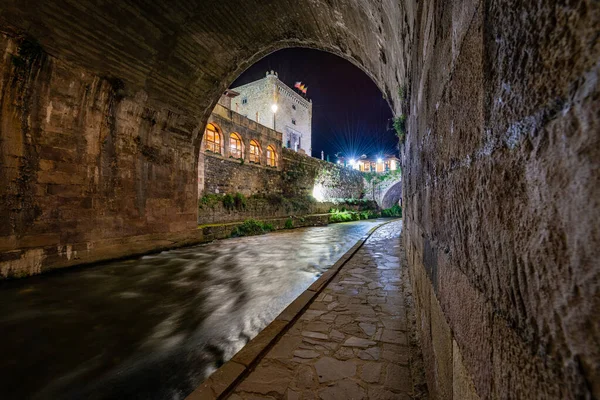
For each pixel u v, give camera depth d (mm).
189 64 11016
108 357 3887
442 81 1410
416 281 3514
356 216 32406
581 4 347
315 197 30344
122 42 8734
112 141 9320
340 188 36219
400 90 5848
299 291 6602
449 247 1233
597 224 306
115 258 9430
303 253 11289
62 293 6473
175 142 11906
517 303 565
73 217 8258
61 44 7574
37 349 4121
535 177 484
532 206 497
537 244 478
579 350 353
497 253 670
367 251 9812
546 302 450
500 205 649
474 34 851
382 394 2412
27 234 7285
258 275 8078
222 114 18375
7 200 6930
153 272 8359
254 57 13570
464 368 964
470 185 894
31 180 7336
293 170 26859
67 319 5141
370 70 11133
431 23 1812
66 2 7180
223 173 18328
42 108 7496
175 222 11992
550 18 431
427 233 2117
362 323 3826
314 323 3842
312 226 23328
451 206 1181
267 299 6094
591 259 320
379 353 3059
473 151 860
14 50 6773
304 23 11883
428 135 1996
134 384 3314
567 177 379
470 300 898
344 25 9820
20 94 7043
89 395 3172
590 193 321
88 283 7195
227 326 4789
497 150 661
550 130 429
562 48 396
